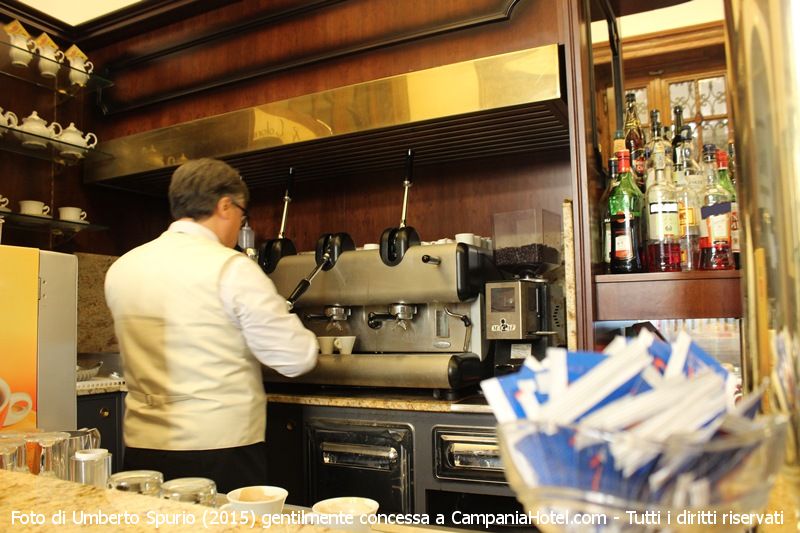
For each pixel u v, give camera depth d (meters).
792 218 0.41
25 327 1.51
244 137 2.49
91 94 3.15
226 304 1.61
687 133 1.91
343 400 1.99
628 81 3.03
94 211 3.06
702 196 1.78
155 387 1.62
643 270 1.86
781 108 0.42
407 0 2.38
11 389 1.48
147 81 2.97
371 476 1.95
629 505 0.34
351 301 2.18
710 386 0.37
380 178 2.79
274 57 2.65
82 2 2.91
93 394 2.42
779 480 0.46
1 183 2.74
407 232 2.12
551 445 0.35
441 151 2.47
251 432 1.68
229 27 2.73
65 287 1.63
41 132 2.68
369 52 2.46
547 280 2.29
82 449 0.88
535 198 2.49
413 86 2.15
